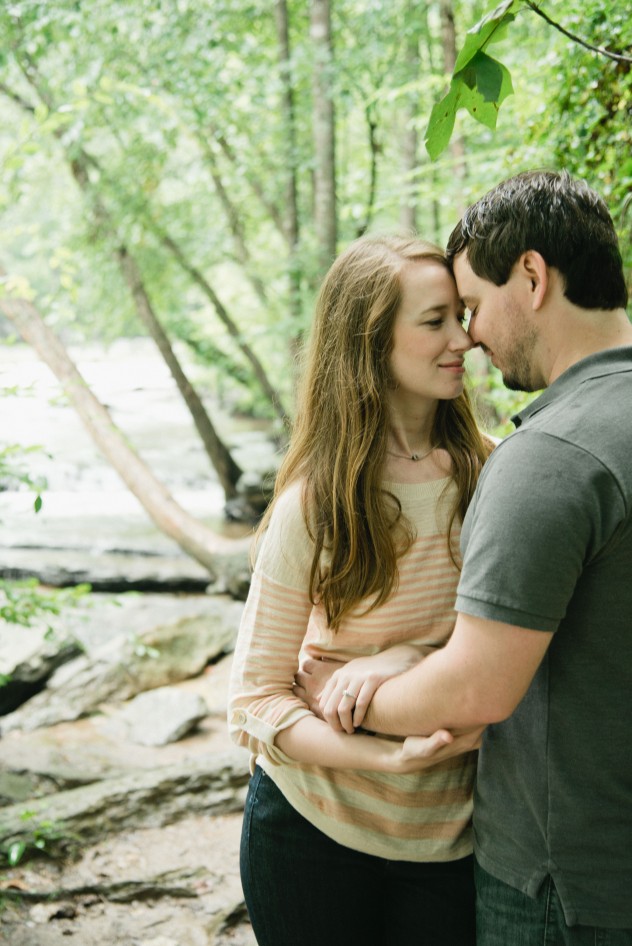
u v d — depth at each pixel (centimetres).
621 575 101
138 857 291
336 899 138
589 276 106
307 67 654
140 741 395
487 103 123
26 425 1206
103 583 667
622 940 106
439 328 126
